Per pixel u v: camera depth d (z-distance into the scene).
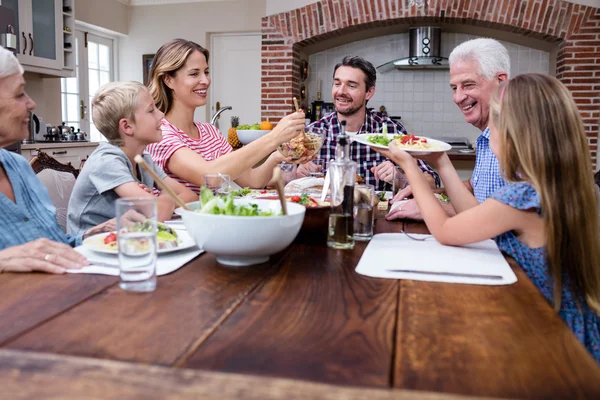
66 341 0.68
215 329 0.73
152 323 0.75
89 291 0.89
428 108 6.39
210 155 2.35
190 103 2.27
